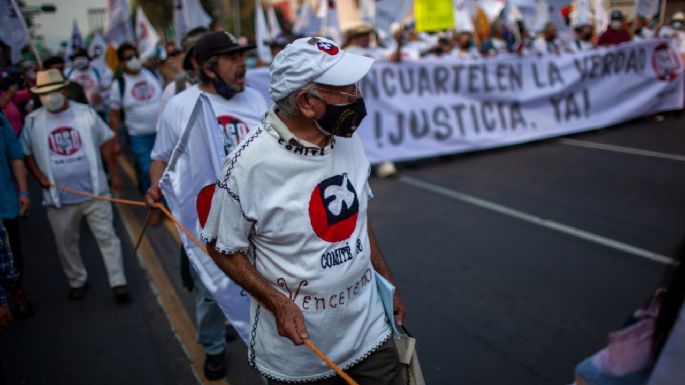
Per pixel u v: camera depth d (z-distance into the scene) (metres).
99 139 4.20
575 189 6.13
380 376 1.86
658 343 1.15
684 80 10.09
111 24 7.91
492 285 3.98
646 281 3.90
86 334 3.67
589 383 1.31
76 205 3.94
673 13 16.28
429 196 6.25
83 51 8.34
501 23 12.38
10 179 3.60
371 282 1.88
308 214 1.66
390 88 7.53
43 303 4.16
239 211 1.66
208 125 2.48
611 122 9.31
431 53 9.40
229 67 2.71
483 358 3.13
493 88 8.24
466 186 6.55
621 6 15.58
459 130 7.96
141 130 6.29
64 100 3.89
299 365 1.79
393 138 7.52
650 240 4.62
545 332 3.34
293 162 1.63
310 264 1.68
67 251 4.06
